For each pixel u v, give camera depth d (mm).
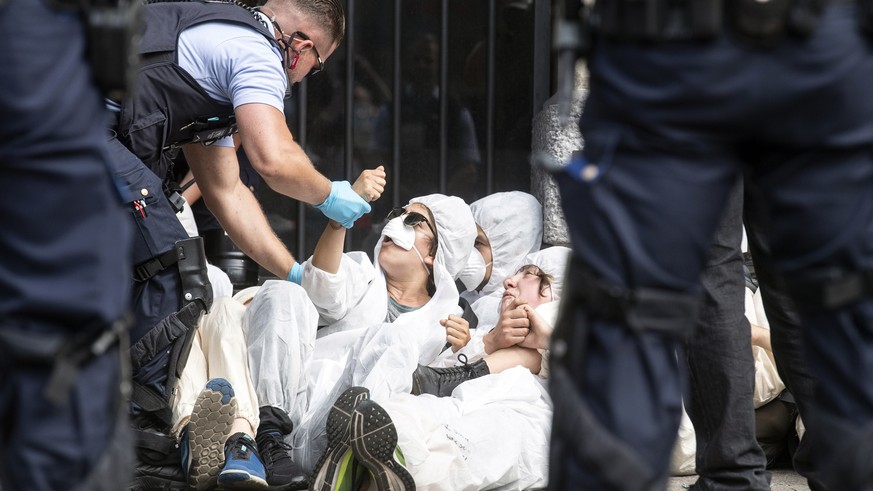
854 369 5074
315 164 18484
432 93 18891
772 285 9523
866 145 4840
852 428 5090
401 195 18891
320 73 18375
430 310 13625
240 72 11047
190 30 11086
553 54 19016
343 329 13438
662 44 4684
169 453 10992
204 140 11570
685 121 4742
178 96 10961
